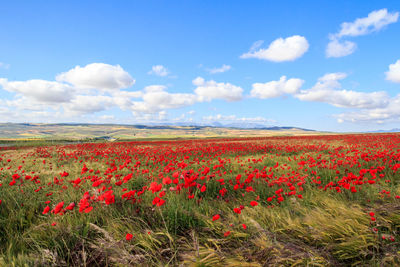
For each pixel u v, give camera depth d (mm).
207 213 3271
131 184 5754
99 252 2312
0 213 3547
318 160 8156
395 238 2338
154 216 3084
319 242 2455
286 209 3363
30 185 5648
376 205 3258
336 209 3199
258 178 5504
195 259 2092
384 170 5785
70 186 5348
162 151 15578
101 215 3084
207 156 13672
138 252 2309
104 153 15523
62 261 2162
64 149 21766
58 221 2980
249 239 2475
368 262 2098
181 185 3867
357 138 24938
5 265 2076
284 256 2117
